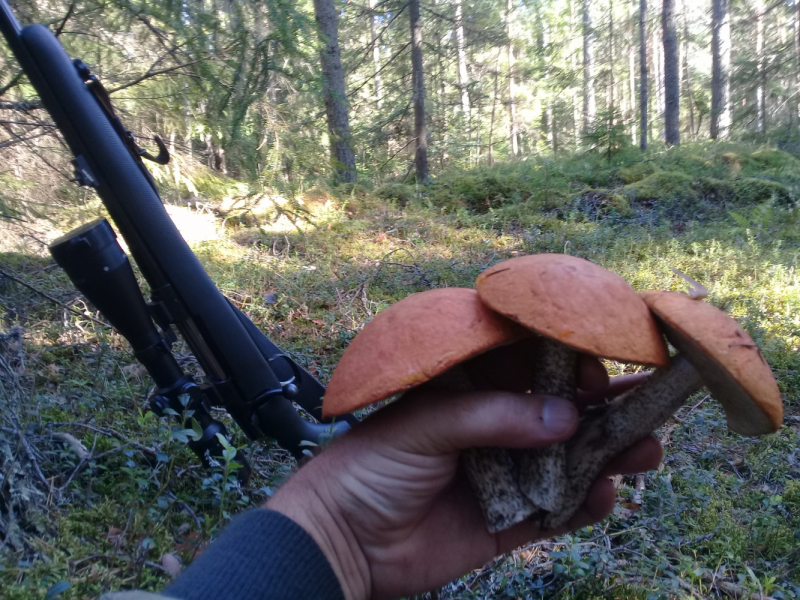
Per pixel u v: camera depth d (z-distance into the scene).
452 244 1.65
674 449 0.77
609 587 0.51
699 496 0.65
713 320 0.24
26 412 0.55
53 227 1.22
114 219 0.48
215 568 0.24
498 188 2.27
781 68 4.32
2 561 0.40
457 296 0.26
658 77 7.79
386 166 3.05
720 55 4.65
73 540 0.44
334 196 1.94
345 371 0.25
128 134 0.50
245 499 0.51
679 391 0.28
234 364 0.49
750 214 1.92
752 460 0.75
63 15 0.93
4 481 0.44
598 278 0.25
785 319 1.12
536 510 0.29
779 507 0.66
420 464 0.27
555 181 2.29
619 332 0.23
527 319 0.23
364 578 0.29
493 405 0.26
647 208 2.08
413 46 2.81
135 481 0.50
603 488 0.31
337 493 0.28
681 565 0.54
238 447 0.61
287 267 1.34
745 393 0.24
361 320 1.08
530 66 5.41
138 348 0.49
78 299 0.98
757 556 0.58
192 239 1.50
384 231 1.77
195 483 0.55
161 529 0.47
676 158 2.82
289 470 0.55
